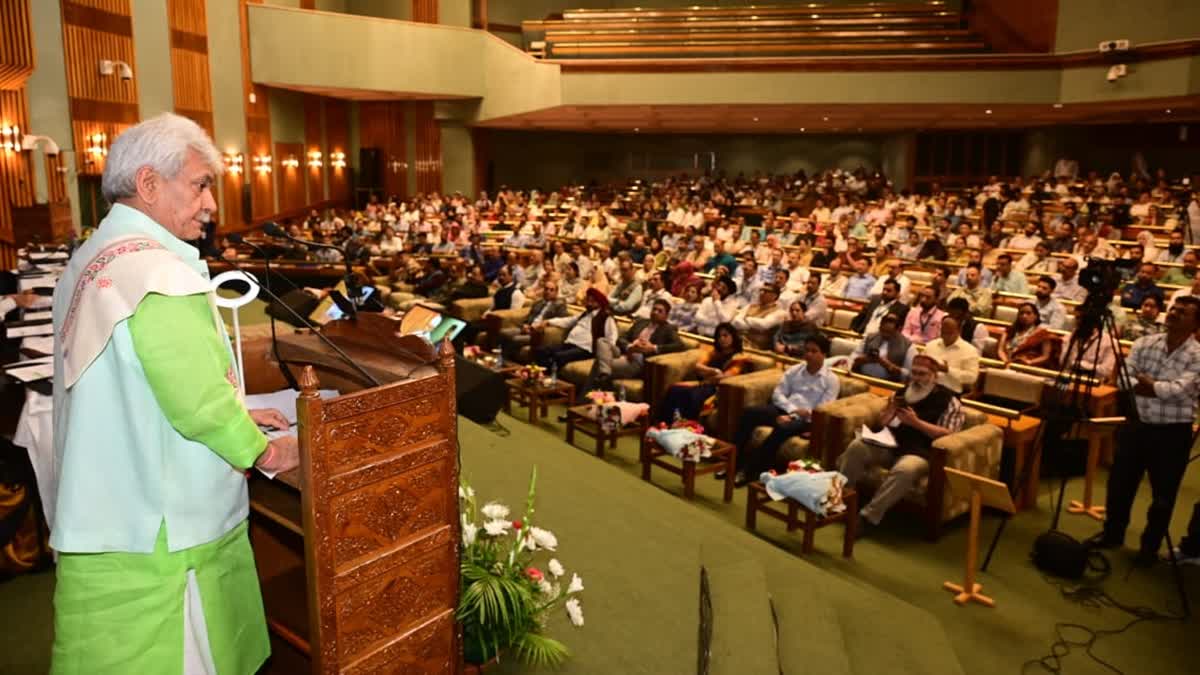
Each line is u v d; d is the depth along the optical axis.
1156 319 7.46
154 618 1.60
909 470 5.39
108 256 1.57
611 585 3.41
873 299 8.84
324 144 23.22
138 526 1.58
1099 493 6.16
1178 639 4.29
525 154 30.64
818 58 18.06
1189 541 5.07
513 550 2.74
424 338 2.07
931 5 22.08
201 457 1.65
